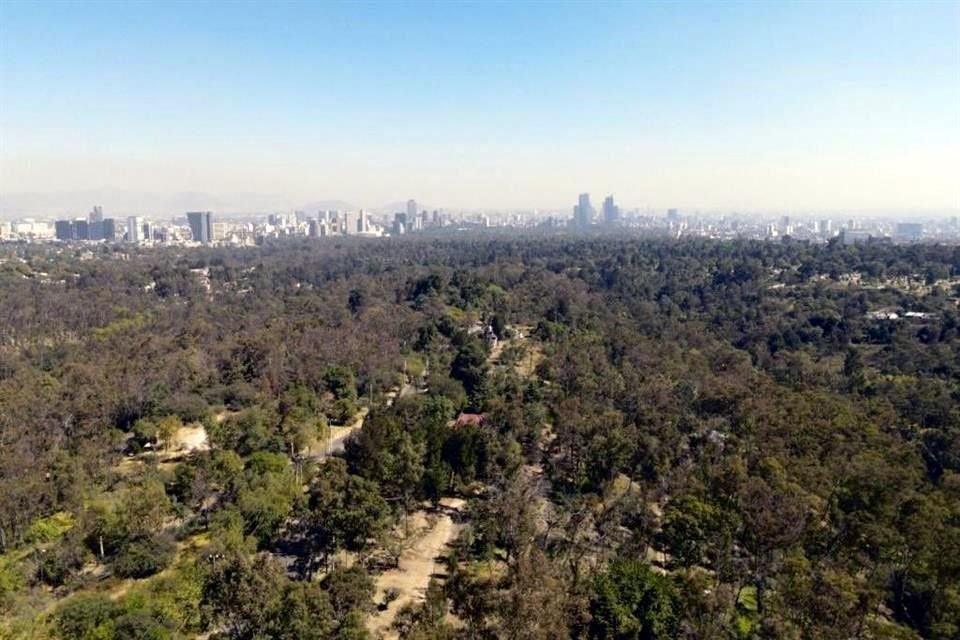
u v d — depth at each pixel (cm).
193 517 5950
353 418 9462
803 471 5975
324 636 3822
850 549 5084
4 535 5628
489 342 12612
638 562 4756
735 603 4672
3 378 10462
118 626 3897
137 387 9144
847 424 7112
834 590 4219
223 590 4097
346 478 5712
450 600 4484
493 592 3941
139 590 4503
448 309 14662
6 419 7894
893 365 10512
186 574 4591
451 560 4953
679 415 8088
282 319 13975
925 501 5125
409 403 8612
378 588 5041
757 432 7194
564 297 15588
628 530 5666
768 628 4178
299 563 5416
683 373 9931
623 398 8794
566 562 4878
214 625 4150
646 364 10594
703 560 5322
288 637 3769
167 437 8125
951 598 4422
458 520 6388
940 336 11344
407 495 6256
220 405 9556
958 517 5150
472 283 16488
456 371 10256
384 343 11819
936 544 4775
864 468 5769
